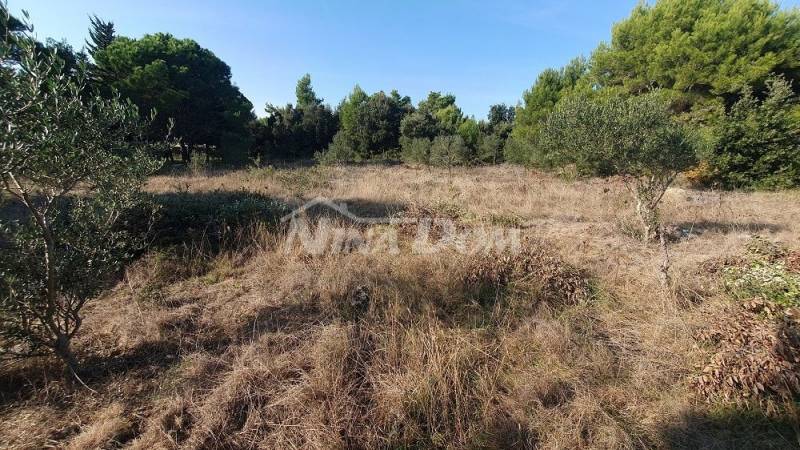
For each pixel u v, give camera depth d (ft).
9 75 6.19
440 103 128.77
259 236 17.42
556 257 14.76
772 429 7.34
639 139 15.44
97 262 8.87
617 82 52.75
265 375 8.61
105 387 8.45
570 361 9.39
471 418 7.86
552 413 7.89
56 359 8.96
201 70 66.23
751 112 34.19
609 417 7.61
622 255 16.17
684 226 21.07
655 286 12.73
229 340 10.33
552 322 10.91
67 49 36.06
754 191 33.35
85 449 6.89
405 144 75.36
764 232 19.53
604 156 16.25
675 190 30.17
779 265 11.78
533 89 67.31
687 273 13.43
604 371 8.98
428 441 7.43
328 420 7.57
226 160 63.36
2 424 7.41
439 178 40.70
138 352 9.72
